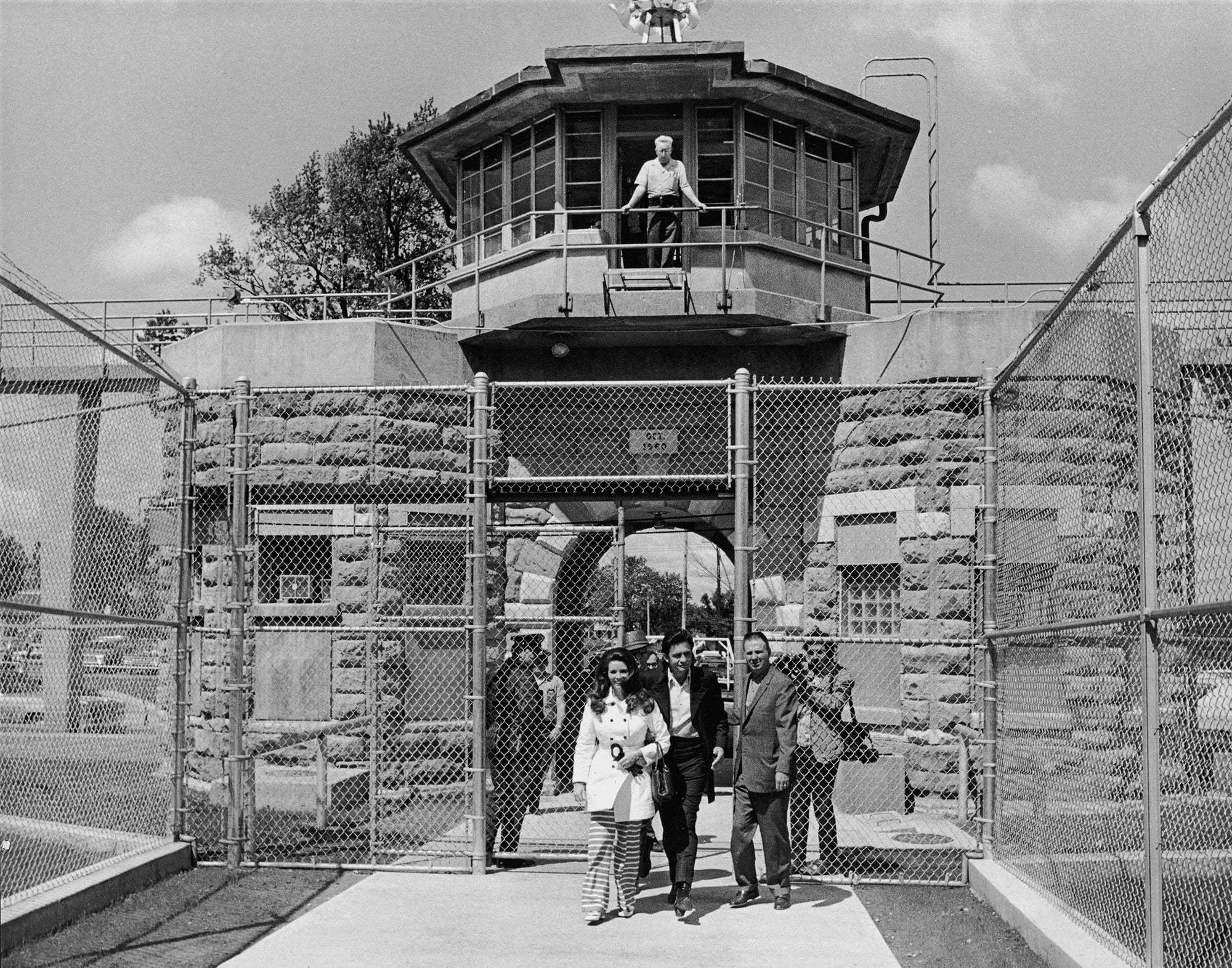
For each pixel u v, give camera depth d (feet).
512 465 59.16
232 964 25.02
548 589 58.85
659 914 30.12
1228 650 21.59
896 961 25.84
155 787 42.91
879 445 53.62
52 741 45.73
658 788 29.17
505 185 63.77
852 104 61.00
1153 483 21.56
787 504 57.16
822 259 58.90
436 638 54.29
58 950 24.93
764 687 30.83
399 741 51.98
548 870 34.86
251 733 45.91
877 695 52.44
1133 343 22.68
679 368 59.57
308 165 136.15
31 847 33.53
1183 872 24.61
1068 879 26.84
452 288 66.59
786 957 26.16
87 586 44.06
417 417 55.77
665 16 68.39
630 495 36.22
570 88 58.85
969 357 52.42
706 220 59.82
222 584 52.85
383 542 53.47
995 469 34.47
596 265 59.82
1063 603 27.91
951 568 50.60
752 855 30.83
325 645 49.70
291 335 55.52
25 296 26.04
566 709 44.86
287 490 54.70
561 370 59.93
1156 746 21.07
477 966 25.22
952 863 36.29
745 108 60.49
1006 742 32.73
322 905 30.37
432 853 35.78
